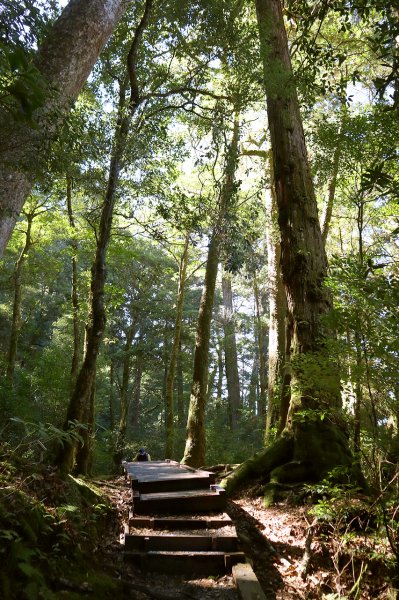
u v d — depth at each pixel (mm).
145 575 3883
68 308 19953
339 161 8633
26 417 9656
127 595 3270
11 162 3855
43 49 5676
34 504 3432
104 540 4305
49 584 2818
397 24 2828
